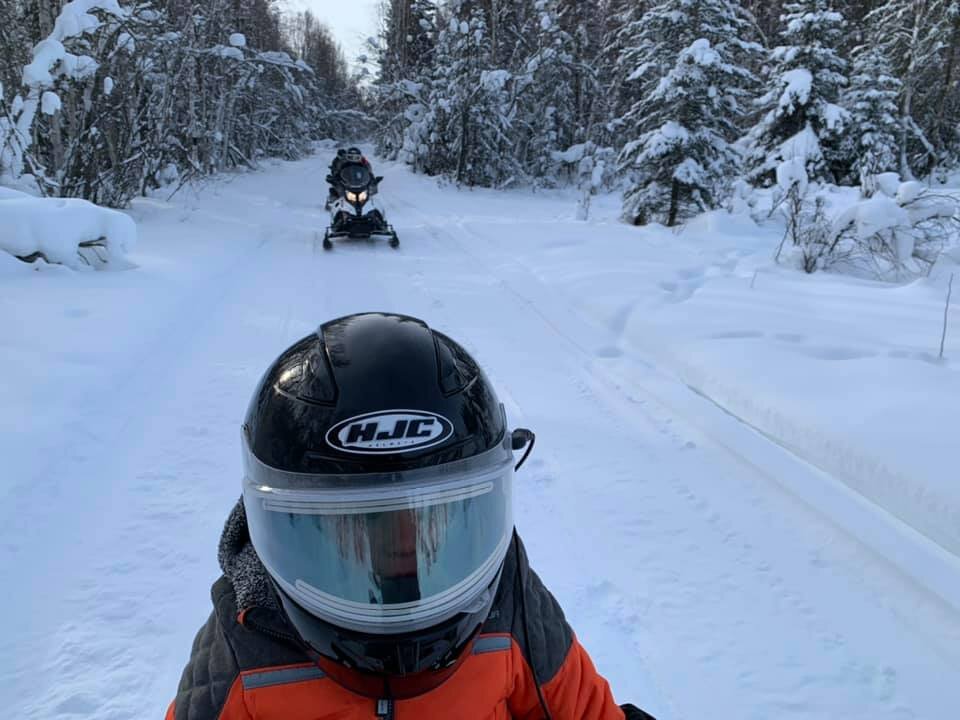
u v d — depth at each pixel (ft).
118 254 23.59
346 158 33.53
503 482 3.37
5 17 30.48
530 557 9.46
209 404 13.74
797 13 51.62
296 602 3.09
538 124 83.71
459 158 77.77
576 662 3.96
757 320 18.65
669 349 17.15
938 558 9.28
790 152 50.06
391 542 2.95
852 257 28.07
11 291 19.15
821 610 8.53
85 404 13.04
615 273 24.97
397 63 115.65
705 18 44.68
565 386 15.62
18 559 8.81
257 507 3.10
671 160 44.88
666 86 44.14
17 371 13.85
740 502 10.91
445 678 3.28
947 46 64.03
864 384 13.62
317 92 152.25
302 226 39.14
